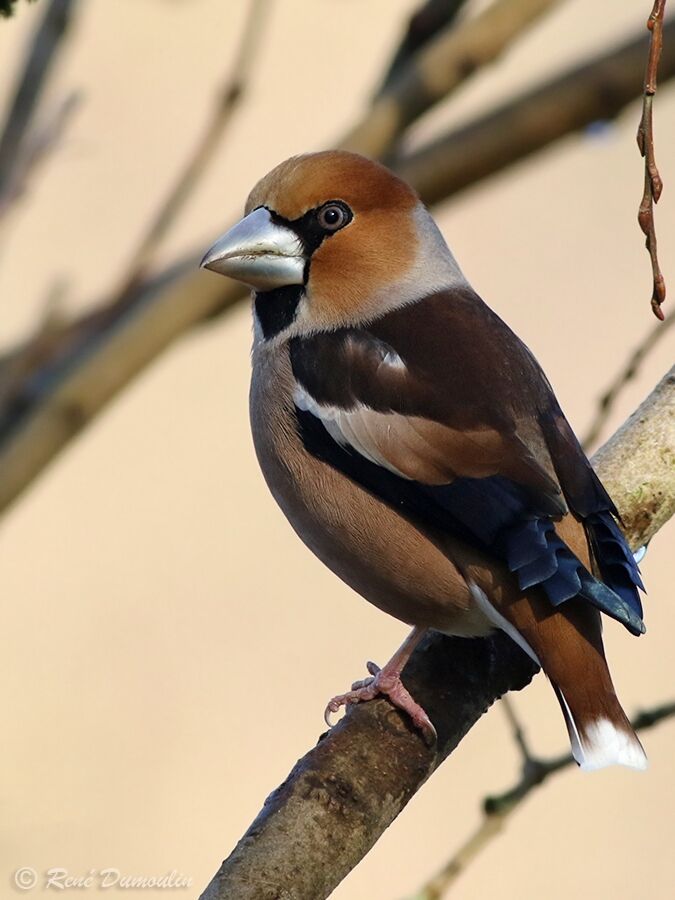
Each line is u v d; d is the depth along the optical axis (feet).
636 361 30.42
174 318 34.99
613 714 26.63
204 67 55.01
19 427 35.12
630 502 29.84
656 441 30.35
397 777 25.98
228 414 57.57
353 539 29.99
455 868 29.71
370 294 31.73
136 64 54.65
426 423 29.43
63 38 35.06
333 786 25.29
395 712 26.91
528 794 29.96
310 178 31.91
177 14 55.36
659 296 25.71
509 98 36.76
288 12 60.95
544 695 49.57
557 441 29.14
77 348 35.88
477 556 28.35
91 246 52.65
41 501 55.36
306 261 31.99
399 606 29.89
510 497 28.30
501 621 27.94
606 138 36.78
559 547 27.14
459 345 30.48
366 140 36.04
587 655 27.02
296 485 30.81
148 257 34.40
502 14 36.35
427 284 32.09
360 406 30.09
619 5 61.26
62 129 32.71
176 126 54.03
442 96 36.37
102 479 56.13
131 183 53.57
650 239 25.61
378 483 29.55
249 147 59.47
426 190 36.63
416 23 38.04
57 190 53.16
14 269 52.26
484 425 29.12
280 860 24.08
